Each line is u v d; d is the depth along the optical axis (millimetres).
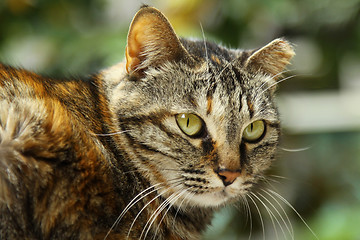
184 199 843
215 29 1088
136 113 833
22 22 1111
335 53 1214
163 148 831
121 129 834
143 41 839
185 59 842
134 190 832
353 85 1347
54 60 1060
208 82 837
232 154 835
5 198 785
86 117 834
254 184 866
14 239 787
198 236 866
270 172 1044
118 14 1209
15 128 797
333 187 1143
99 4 1167
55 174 798
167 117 831
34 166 793
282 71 888
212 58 852
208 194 839
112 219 815
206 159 833
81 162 809
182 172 834
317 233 1032
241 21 1089
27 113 803
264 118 855
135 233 826
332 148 1208
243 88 847
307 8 1173
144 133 830
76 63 1041
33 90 820
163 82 837
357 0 1160
